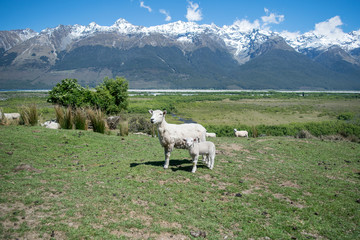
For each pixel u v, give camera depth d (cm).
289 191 796
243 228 577
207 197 716
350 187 875
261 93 17700
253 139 1828
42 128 1373
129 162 995
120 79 3259
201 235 534
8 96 9950
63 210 569
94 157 1065
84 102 2630
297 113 6109
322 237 564
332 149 1517
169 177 834
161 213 602
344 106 7700
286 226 595
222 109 7156
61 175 798
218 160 1108
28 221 511
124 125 1736
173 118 5388
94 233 498
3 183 669
